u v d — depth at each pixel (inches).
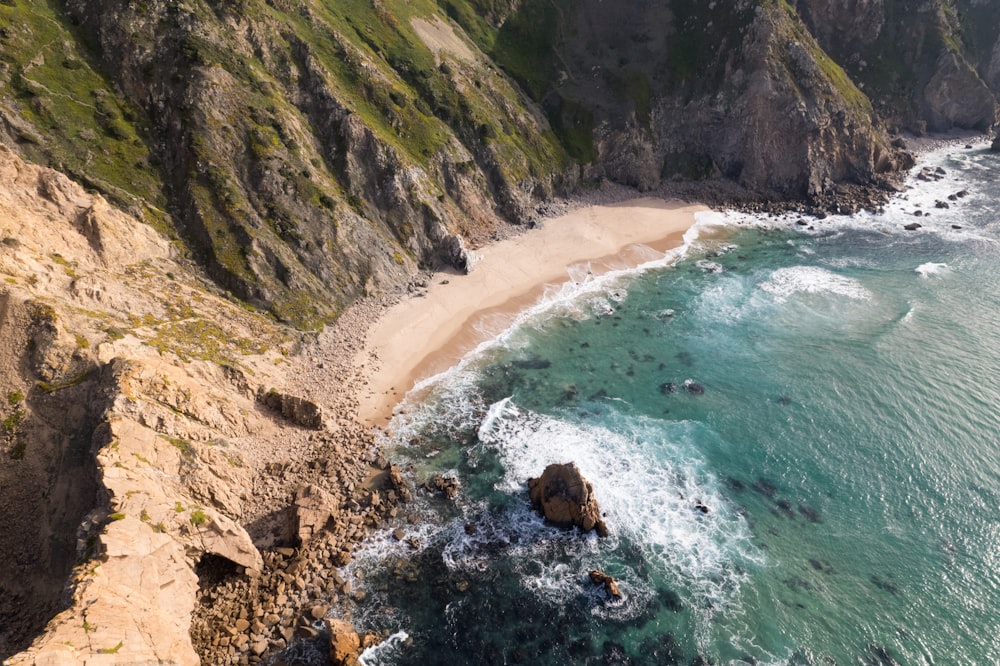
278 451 1727.4
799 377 2078.0
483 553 1518.2
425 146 2866.6
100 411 1373.0
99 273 1790.1
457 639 1328.7
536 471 1748.3
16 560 1243.8
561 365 2192.4
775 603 1384.1
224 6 2529.5
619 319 2452.0
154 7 2395.4
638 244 2992.1
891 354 2139.5
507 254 2807.6
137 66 2314.2
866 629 1323.8
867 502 1626.5
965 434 1797.5
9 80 2053.4
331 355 2117.4
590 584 1441.9
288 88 2623.0
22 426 1370.6
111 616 1038.4
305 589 1407.5
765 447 1813.5
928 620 1336.1
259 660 1263.5
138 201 2127.2
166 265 2053.4
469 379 2112.5
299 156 2444.6
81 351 1486.2
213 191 2226.9
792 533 1552.7
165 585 1224.8
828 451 1785.2
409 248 2600.9
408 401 2005.4
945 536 1524.4
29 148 2004.2
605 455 1800.0
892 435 1817.2
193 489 1424.7
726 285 2664.9
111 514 1197.1
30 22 2191.2
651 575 1457.9
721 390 2049.7
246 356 1924.2
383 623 1353.3
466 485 1710.1
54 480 1316.4
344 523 1571.1
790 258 2864.2
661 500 1651.1
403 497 1653.5
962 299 2443.4
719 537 1545.3
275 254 2210.9
